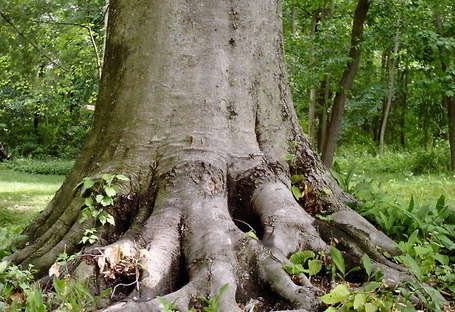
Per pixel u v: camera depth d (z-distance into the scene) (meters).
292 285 3.60
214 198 4.13
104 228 4.10
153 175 4.27
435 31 16.03
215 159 4.28
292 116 4.95
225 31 4.60
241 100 4.57
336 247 4.34
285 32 17.95
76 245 4.10
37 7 11.30
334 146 16.30
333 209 4.75
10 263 4.30
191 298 3.48
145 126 4.38
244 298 3.67
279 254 3.86
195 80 4.45
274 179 4.48
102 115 4.66
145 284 3.61
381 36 15.54
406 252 4.45
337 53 16.22
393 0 15.18
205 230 3.88
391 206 5.31
